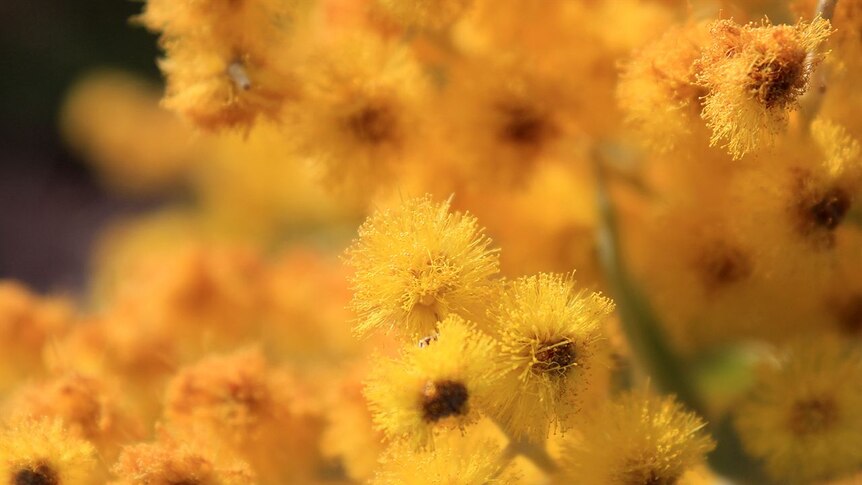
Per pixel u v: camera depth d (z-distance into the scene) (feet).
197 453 0.49
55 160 2.04
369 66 0.53
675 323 0.56
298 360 0.65
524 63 0.55
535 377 0.46
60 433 0.48
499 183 0.56
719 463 0.54
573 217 0.57
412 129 0.54
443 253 0.46
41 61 2.07
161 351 0.57
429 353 0.45
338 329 0.64
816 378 0.52
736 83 0.47
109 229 1.81
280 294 0.64
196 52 0.52
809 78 0.47
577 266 0.57
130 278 0.73
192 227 1.14
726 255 0.54
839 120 0.50
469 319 0.46
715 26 0.47
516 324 0.46
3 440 0.48
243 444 0.52
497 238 0.57
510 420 0.46
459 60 0.55
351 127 0.53
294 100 0.53
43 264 1.95
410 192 0.55
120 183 1.52
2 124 2.05
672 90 0.49
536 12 0.54
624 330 0.55
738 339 0.57
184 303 0.62
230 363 0.53
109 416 0.51
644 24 0.54
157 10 0.52
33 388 0.52
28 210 1.99
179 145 1.43
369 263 0.47
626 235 0.57
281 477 0.53
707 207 0.54
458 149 0.55
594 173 0.56
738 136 0.47
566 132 0.56
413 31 0.54
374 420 0.47
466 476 0.46
